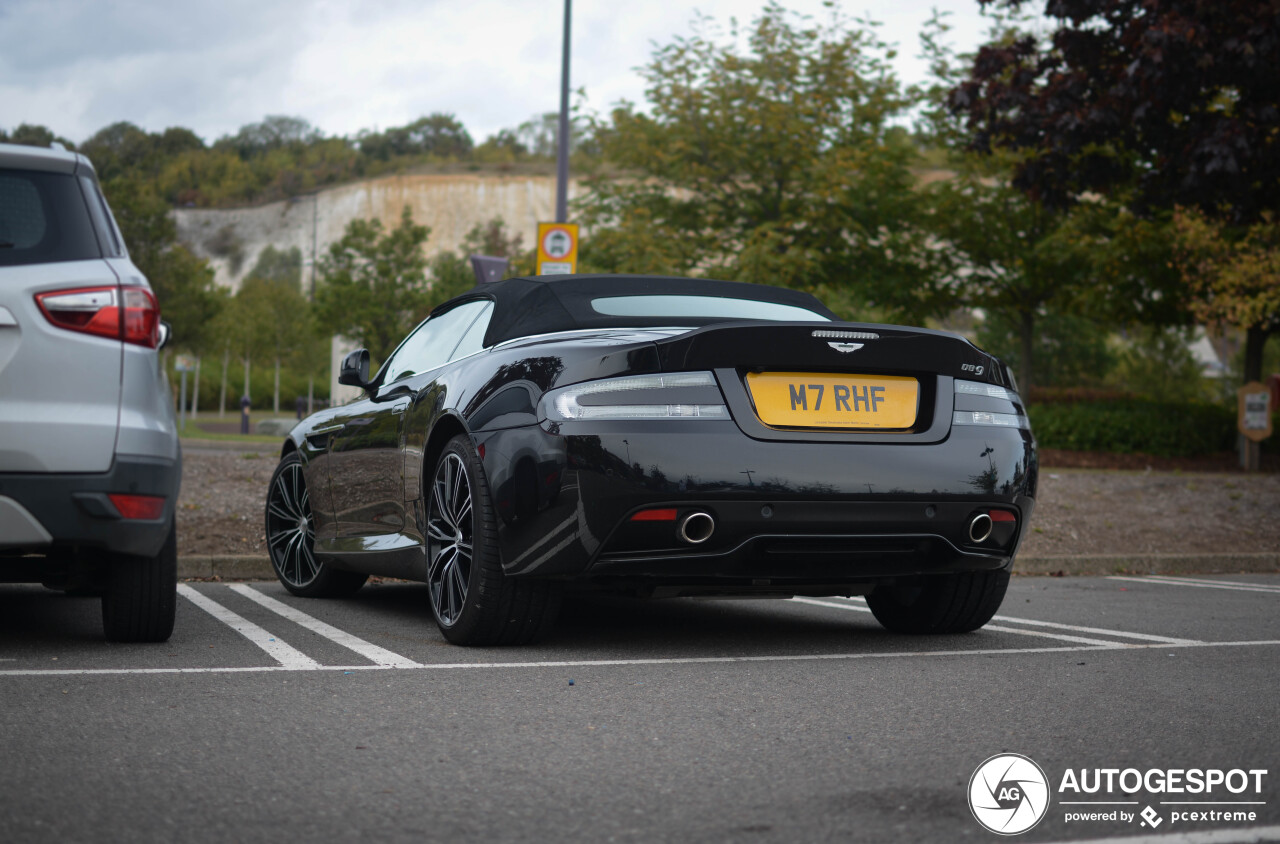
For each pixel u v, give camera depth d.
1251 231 20.22
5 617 5.12
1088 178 14.23
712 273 23.95
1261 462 22.12
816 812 2.43
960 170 25.72
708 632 5.05
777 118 23.86
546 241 12.49
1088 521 9.75
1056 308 26.98
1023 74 13.98
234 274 162.50
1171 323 25.23
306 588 6.22
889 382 4.24
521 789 2.57
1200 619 5.71
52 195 3.94
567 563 4.06
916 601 4.99
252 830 2.27
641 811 2.42
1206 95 12.80
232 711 3.29
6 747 2.85
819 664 4.21
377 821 2.34
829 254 25.17
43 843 2.17
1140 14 12.95
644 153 25.12
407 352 5.72
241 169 181.88
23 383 3.75
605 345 4.08
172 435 4.06
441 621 4.58
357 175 180.62
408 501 5.06
